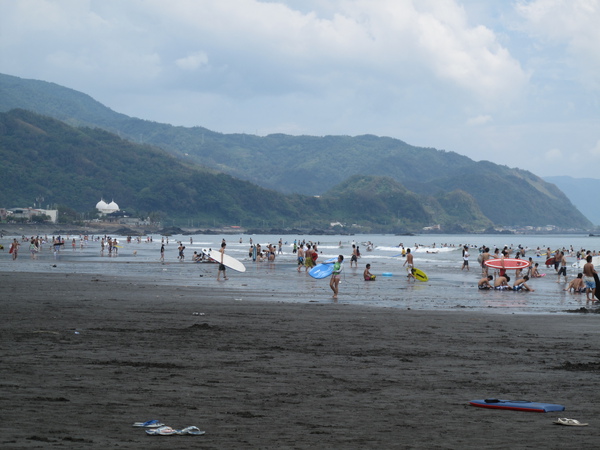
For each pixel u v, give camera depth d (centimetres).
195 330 1814
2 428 751
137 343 1539
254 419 846
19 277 4078
